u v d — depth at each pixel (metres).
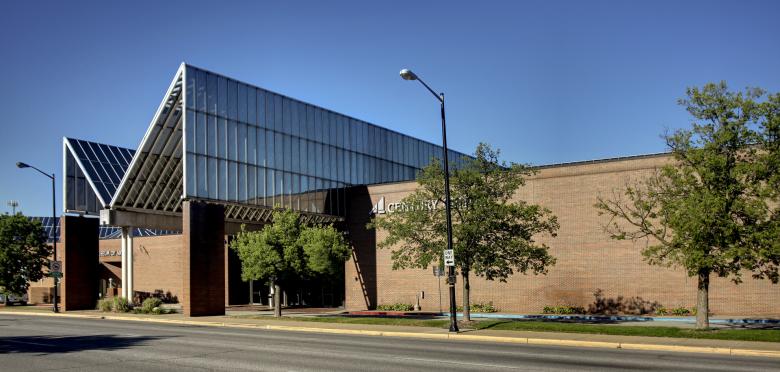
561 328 25.08
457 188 30.00
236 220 45.38
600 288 37.00
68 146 49.38
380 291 46.25
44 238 54.53
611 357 17.89
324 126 50.38
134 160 40.22
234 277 57.22
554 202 38.69
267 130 44.44
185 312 37.38
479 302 41.25
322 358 17.88
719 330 23.44
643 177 35.88
